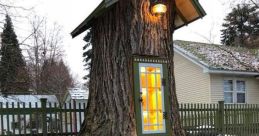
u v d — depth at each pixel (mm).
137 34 5422
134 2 5430
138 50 5414
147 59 5484
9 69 11344
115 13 5516
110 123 5363
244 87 16594
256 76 16672
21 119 6195
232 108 9508
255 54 18625
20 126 6156
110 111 5395
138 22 5426
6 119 6086
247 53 18484
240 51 18609
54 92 26391
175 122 5750
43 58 24859
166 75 5660
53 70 27266
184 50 16500
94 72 5715
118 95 5387
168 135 5648
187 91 16500
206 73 15656
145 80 5484
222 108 9219
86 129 5559
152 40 5527
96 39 5762
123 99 5367
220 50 17844
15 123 6176
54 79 27219
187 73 16547
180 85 16875
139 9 5434
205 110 8859
